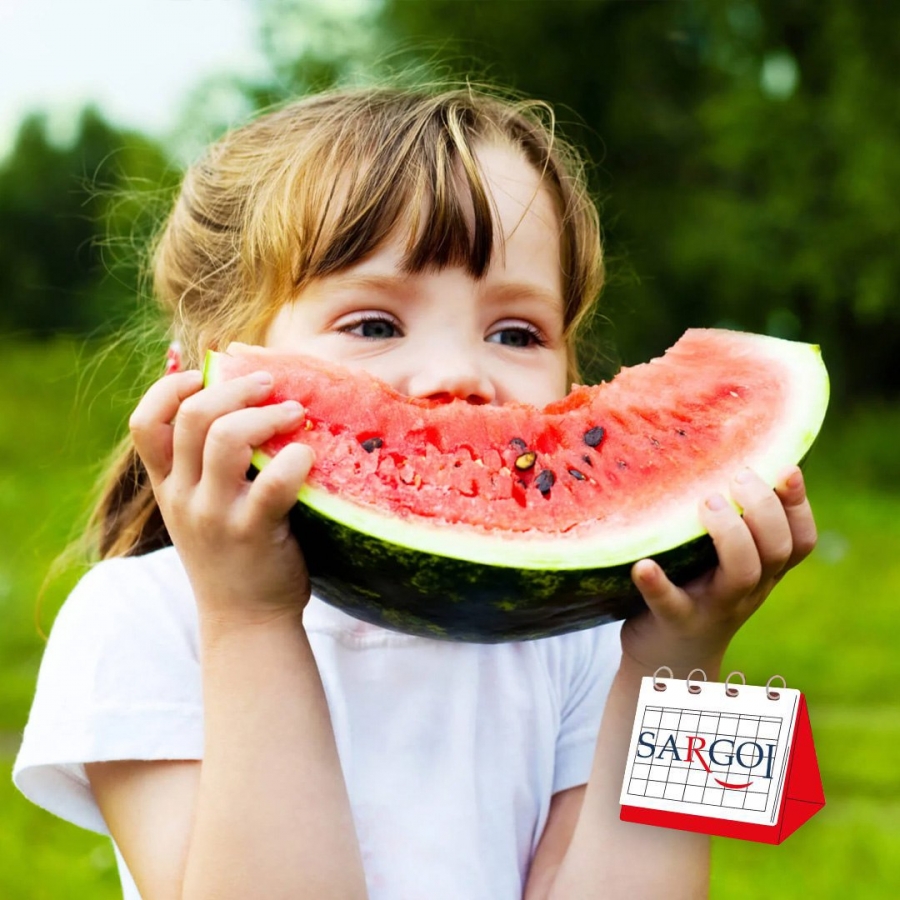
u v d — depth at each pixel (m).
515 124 2.61
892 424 18.89
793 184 18.77
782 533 1.77
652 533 1.79
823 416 1.96
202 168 2.82
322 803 1.86
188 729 2.11
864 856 4.52
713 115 19.03
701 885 2.07
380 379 2.05
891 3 18.12
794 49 19.58
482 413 1.97
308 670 1.90
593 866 2.04
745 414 1.98
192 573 1.86
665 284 20.14
